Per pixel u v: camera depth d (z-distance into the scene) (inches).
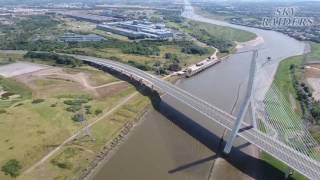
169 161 4534.9
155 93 7042.3
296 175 4197.8
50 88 7057.1
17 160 4325.8
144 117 5999.0
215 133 5315.0
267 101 6190.9
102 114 5846.5
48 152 4586.6
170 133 5339.6
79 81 7608.3
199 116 5989.2
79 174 4217.5
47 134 5002.5
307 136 4987.7
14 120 5388.8
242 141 4992.6
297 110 6077.8
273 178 4170.8
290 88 7367.1
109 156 4665.4
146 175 4237.2
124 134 5285.4
